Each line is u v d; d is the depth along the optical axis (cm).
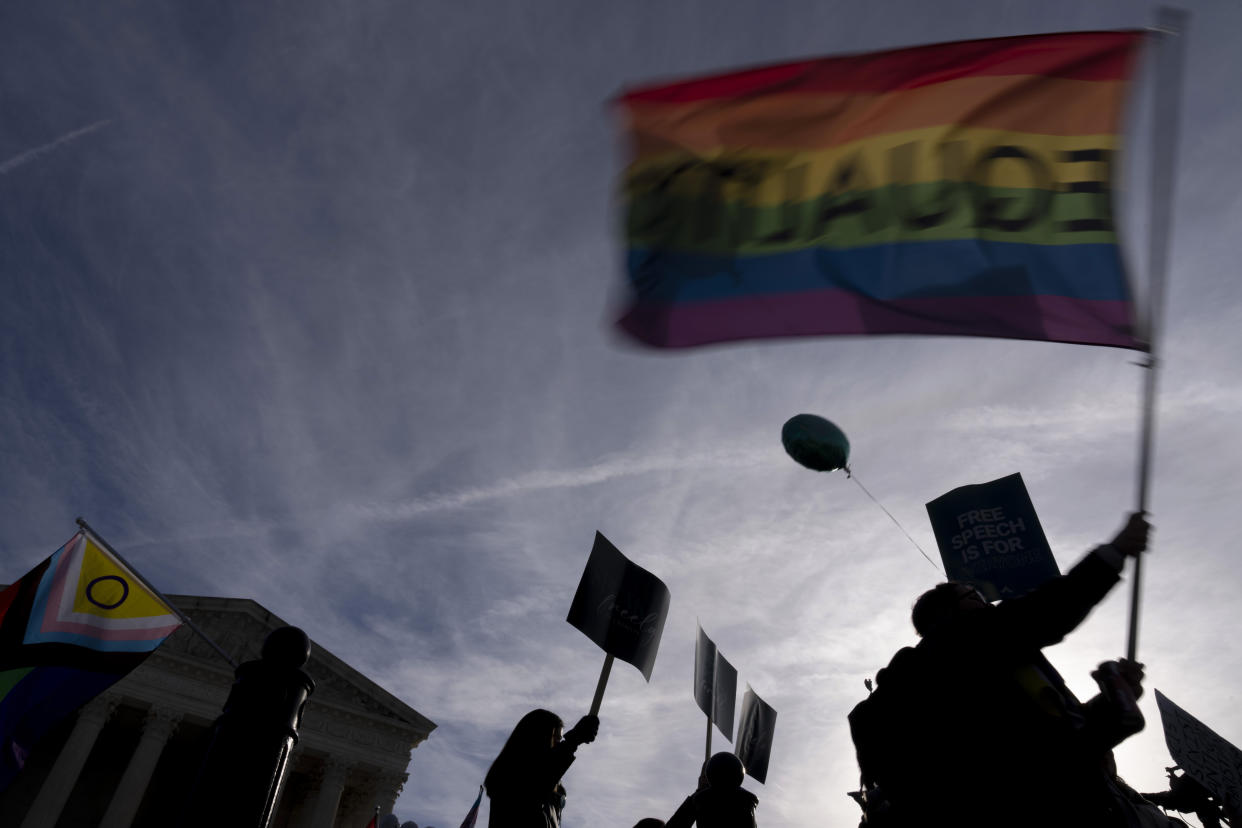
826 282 467
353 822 4959
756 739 1080
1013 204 459
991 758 263
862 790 497
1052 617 274
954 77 491
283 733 411
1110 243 435
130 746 5003
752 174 500
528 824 436
